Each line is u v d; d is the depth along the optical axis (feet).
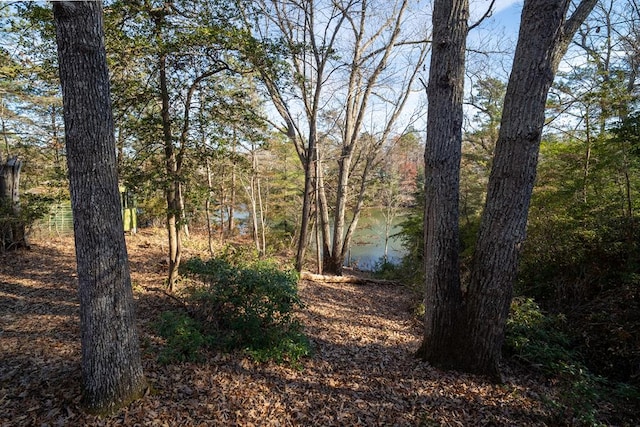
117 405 10.61
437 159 14.32
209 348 15.02
